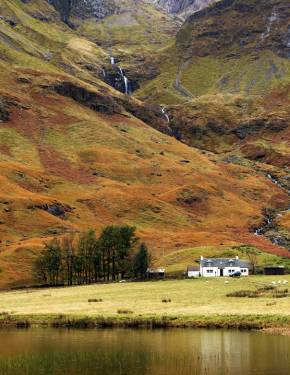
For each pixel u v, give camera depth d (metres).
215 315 194.25
